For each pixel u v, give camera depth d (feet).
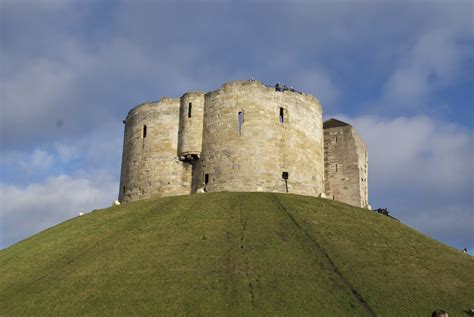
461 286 123.54
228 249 134.31
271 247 135.44
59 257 142.20
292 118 204.64
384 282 120.88
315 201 176.65
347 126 221.05
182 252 134.00
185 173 209.26
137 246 140.77
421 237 157.07
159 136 214.28
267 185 193.47
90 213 185.16
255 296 112.37
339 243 140.87
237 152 196.44
